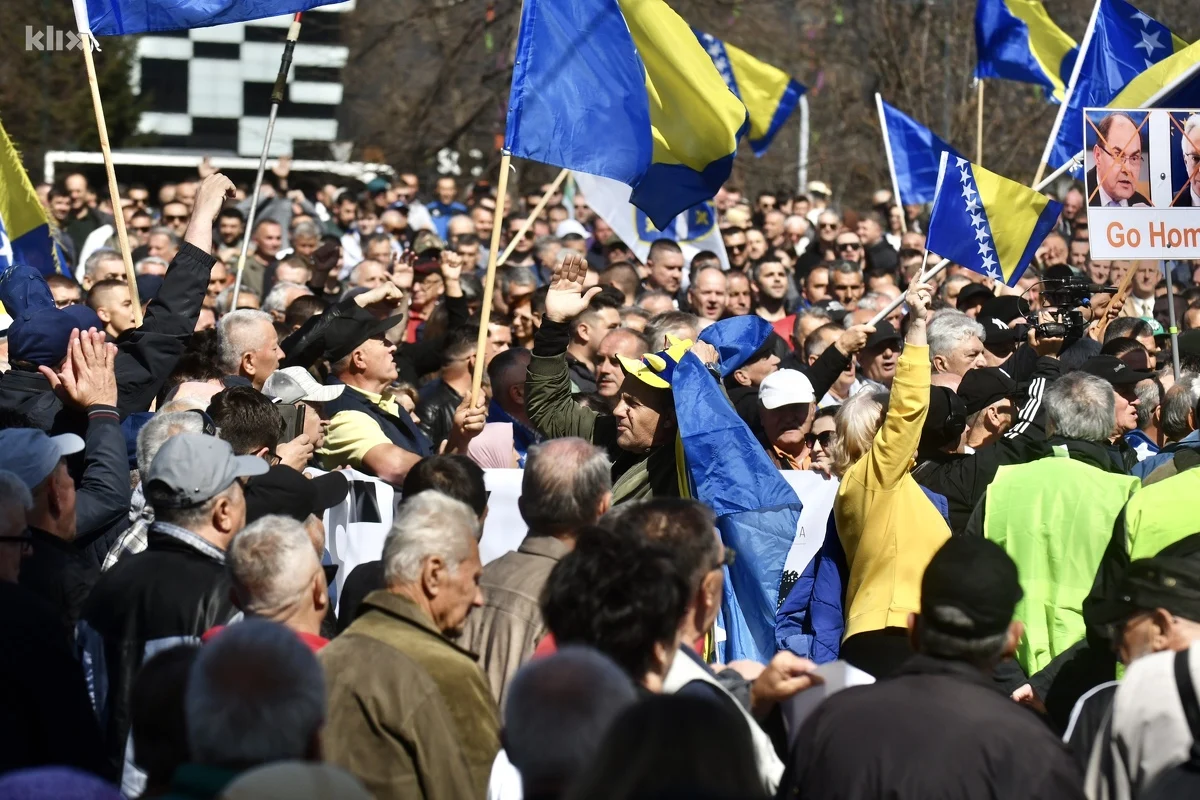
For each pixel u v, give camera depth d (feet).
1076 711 31.99
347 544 46.83
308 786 21.29
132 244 117.19
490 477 46.80
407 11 203.62
